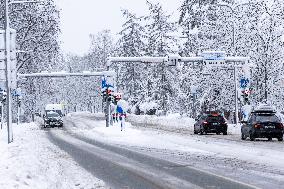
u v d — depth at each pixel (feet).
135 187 52.60
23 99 313.73
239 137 144.77
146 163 77.71
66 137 162.40
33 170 56.80
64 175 62.85
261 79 212.23
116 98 202.08
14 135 149.07
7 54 110.52
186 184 53.88
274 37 209.56
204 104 238.68
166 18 351.87
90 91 646.74
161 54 347.77
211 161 78.13
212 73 227.20
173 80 336.49
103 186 53.57
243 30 220.23
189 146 112.47
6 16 111.96
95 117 440.04
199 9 276.82
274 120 125.90
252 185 51.60
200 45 238.07
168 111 339.16
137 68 395.14
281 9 208.85
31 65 287.07
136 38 390.21
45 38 276.82
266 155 86.38
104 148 111.65
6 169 55.77
